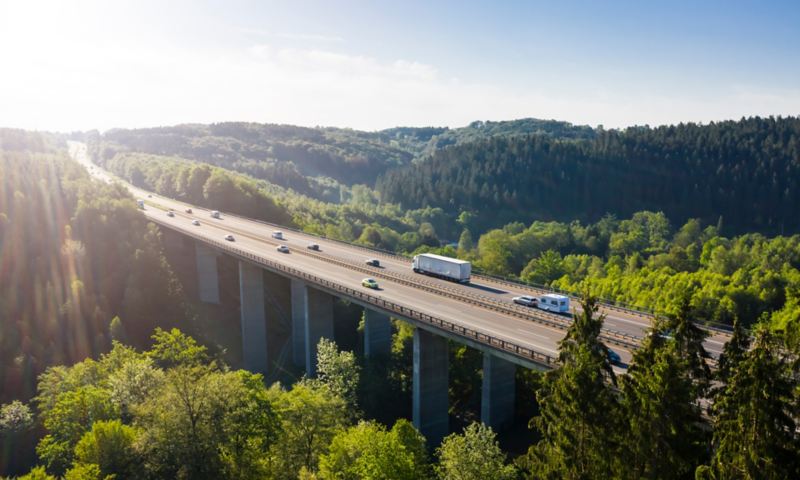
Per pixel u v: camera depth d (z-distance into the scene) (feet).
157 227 371.97
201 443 134.51
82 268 306.76
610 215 647.97
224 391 143.13
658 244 535.19
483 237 532.32
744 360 74.23
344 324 314.14
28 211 323.16
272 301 354.13
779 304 259.39
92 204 349.82
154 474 133.18
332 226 532.73
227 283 378.94
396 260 307.99
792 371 76.48
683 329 88.22
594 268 384.06
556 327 180.96
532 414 199.93
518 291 235.20
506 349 155.74
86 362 206.18
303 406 149.28
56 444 162.61
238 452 144.15
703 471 75.25
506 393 187.62
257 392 157.38
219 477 133.28
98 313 286.66
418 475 136.05
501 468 121.49
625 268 409.08
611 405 87.56
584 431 87.45
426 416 198.39
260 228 402.72
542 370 145.48
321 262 291.38
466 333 170.71
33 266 297.74
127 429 143.33
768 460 66.90
